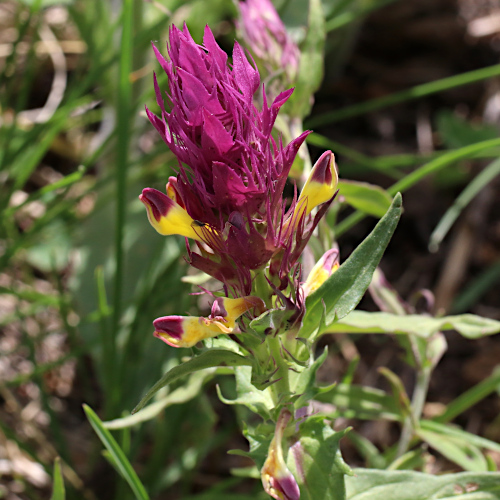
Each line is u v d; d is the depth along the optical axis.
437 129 0.81
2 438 0.55
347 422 0.59
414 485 0.39
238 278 0.36
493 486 0.39
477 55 0.87
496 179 0.74
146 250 0.61
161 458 0.50
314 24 0.45
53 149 0.76
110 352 0.49
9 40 0.78
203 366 0.37
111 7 0.67
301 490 0.38
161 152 0.59
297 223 0.36
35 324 0.63
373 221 0.73
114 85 0.65
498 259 0.70
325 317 0.37
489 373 0.63
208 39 0.34
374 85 0.86
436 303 0.67
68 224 0.66
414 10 0.88
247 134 0.35
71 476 0.51
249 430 0.40
